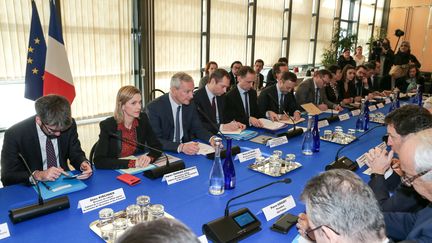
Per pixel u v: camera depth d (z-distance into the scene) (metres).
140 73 4.54
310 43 8.23
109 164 1.79
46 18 3.47
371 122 3.24
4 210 1.31
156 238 0.45
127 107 2.03
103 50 4.06
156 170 1.68
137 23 4.40
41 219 1.24
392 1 10.48
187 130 2.57
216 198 1.47
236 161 1.97
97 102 4.11
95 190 1.52
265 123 2.91
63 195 1.45
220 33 5.76
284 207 1.37
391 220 1.32
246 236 1.17
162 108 2.45
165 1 4.68
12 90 3.44
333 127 2.97
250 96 3.35
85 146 3.76
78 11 3.74
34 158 1.85
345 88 4.69
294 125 2.75
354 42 8.87
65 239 1.11
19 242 1.09
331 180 0.82
